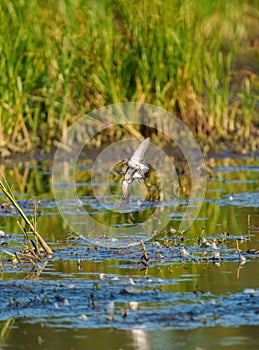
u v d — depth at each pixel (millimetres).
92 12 34719
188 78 35188
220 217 23891
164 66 35031
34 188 28703
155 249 20328
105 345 14008
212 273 18047
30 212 24844
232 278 17609
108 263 19016
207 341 14172
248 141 36031
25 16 34250
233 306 15805
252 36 40906
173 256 19594
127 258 19484
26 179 30391
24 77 34812
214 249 20188
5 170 32156
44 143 35094
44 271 18312
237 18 39688
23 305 15969
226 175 31156
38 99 35094
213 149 35281
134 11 34750
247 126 36312
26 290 16875
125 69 35188
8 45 34250
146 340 14242
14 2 34031
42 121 35812
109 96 35062
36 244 19734
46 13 34719
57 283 17344
